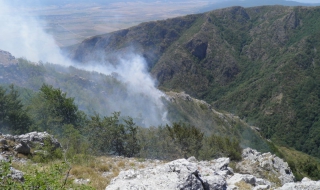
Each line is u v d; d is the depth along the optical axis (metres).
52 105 34.41
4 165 8.39
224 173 18.34
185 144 29.72
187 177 10.59
